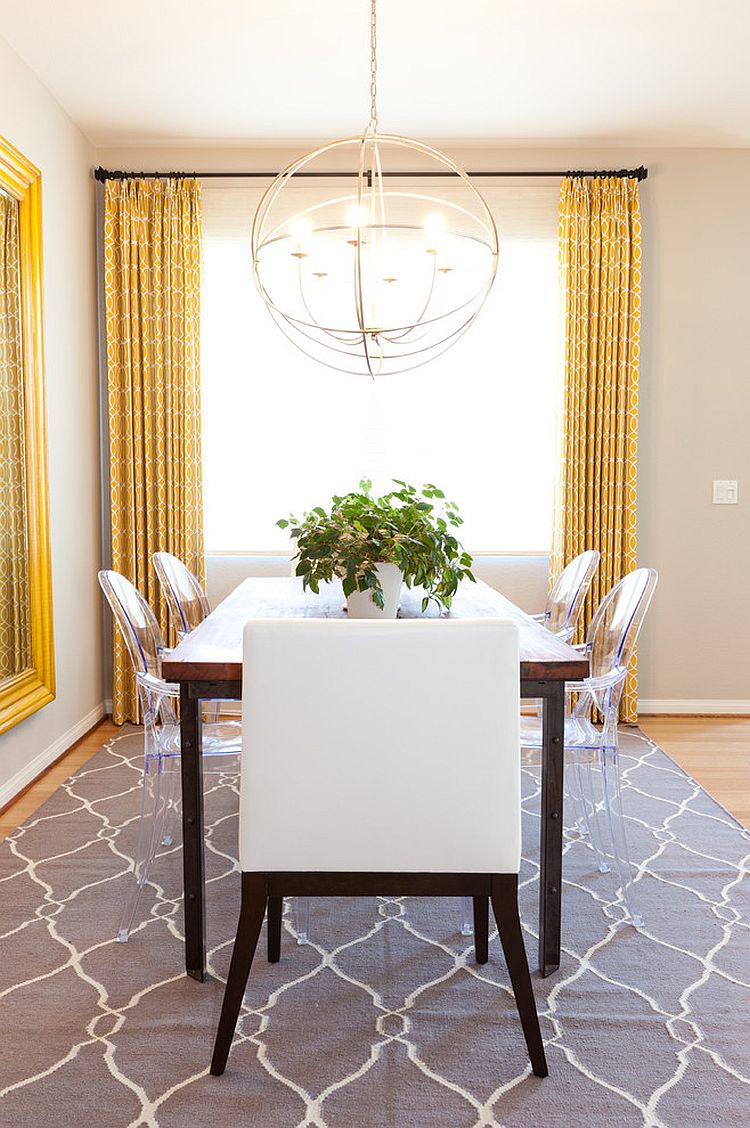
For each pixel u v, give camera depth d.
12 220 3.51
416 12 3.26
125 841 3.16
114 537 4.62
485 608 3.11
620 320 4.60
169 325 4.58
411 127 4.38
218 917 2.63
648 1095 1.86
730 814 3.46
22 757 3.65
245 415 4.83
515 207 4.65
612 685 2.71
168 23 3.33
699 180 4.66
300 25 3.35
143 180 4.55
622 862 2.68
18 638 3.59
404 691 1.83
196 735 2.24
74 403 4.28
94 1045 2.01
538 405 4.83
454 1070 1.94
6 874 2.89
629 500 4.64
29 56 3.60
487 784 1.87
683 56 3.63
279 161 4.65
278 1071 1.93
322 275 2.80
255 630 1.81
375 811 1.87
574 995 2.23
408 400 4.82
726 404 4.75
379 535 2.64
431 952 2.44
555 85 3.91
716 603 4.82
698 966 2.37
